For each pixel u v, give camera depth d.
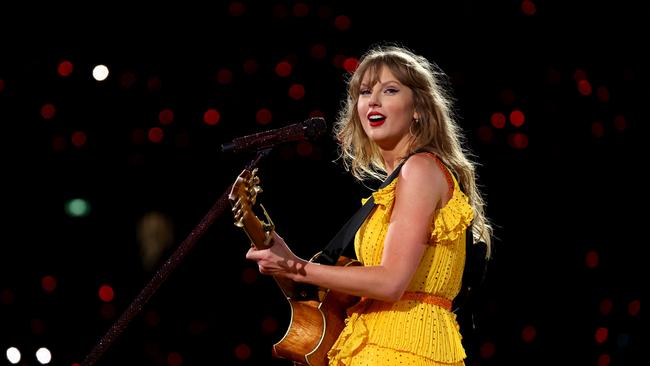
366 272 8.11
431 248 8.49
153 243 17.86
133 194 17.53
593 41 15.62
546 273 16.97
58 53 16.39
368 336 8.45
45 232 17.75
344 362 8.45
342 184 17.33
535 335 17.17
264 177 17.34
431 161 8.49
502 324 17.14
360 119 9.23
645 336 17.14
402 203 8.31
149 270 18.02
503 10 15.50
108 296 17.91
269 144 8.28
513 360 17.19
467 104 15.79
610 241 16.86
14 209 17.50
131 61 16.45
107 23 16.27
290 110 16.36
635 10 15.41
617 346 17.14
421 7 15.63
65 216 17.69
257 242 8.20
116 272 18.05
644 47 15.69
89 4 16.17
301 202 17.39
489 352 16.89
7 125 16.73
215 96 16.52
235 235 18.30
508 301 17.11
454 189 8.52
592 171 16.41
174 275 18.30
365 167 10.10
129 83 16.33
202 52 16.34
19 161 17.08
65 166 17.25
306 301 8.80
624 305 17.11
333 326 8.66
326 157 17.00
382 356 8.33
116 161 17.14
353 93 9.27
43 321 18.08
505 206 16.62
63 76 16.52
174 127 16.80
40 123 16.86
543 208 16.58
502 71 15.72
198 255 18.27
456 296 8.93
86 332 18.16
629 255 16.94
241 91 16.41
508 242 16.81
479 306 17.05
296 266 8.16
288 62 16.05
